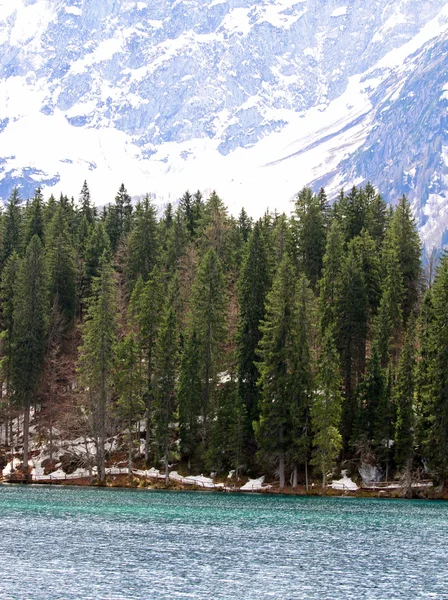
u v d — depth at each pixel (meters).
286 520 73.56
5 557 55.25
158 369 101.00
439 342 91.19
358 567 54.88
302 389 94.75
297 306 95.69
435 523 73.06
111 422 104.12
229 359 105.44
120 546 59.94
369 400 95.75
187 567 53.81
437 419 90.44
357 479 95.38
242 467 98.75
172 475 99.75
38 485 97.75
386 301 102.56
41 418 108.00
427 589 49.47
